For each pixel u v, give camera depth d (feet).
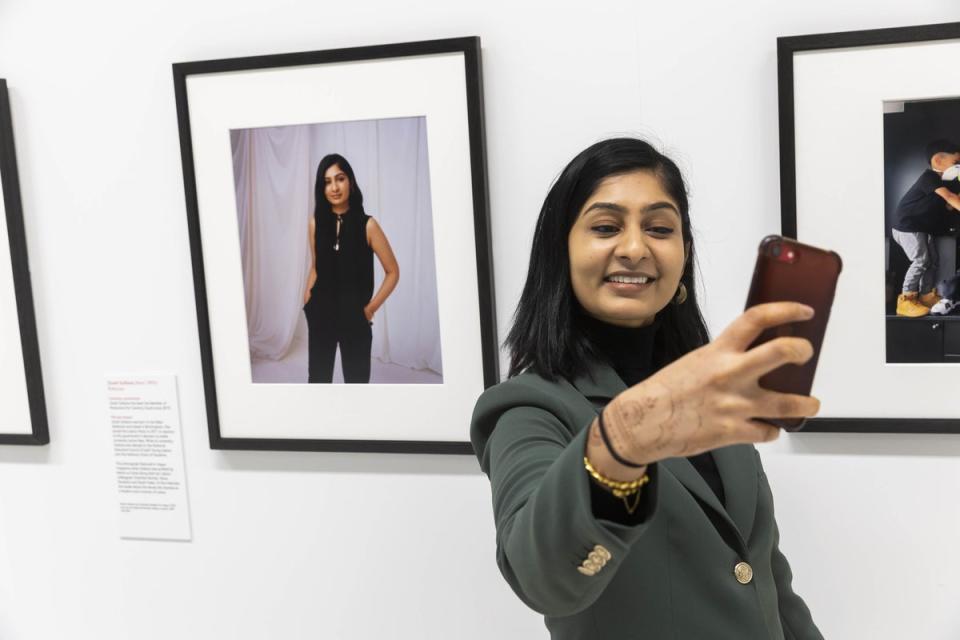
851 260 5.15
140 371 6.33
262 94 5.73
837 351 5.24
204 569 6.44
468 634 6.03
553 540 2.30
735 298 5.38
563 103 5.44
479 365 5.66
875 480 5.35
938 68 4.93
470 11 5.49
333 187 5.72
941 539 5.32
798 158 5.14
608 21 5.34
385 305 5.75
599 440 2.22
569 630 3.46
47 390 6.50
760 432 2.04
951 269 5.05
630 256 3.47
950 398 5.14
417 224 5.62
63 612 6.76
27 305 6.32
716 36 5.24
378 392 5.84
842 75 5.03
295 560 6.25
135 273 6.23
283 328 5.94
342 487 6.09
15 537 6.75
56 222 6.29
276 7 5.75
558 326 3.65
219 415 6.13
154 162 6.09
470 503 5.91
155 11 5.96
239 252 5.92
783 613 4.34
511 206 5.57
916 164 5.02
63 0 6.09
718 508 3.51
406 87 5.51
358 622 6.20
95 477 6.53
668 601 3.38
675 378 2.10
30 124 6.24
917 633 5.40
